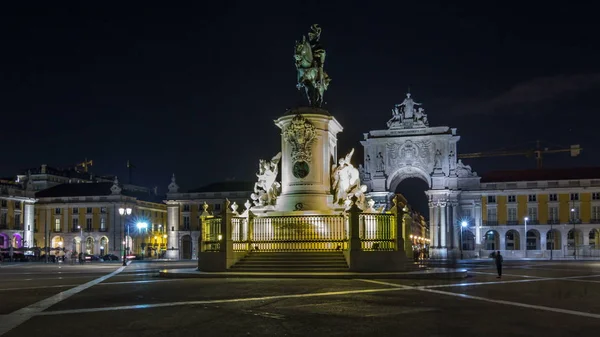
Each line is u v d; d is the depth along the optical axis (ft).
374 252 49.55
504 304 31.14
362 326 23.89
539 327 23.95
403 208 66.28
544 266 90.43
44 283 47.96
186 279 48.21
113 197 200.23
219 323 24.61
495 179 203.51
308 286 39.75
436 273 48.11
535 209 196.44
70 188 212.64
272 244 53.98
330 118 59.26
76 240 203.10
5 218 186.70
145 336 21.99
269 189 61.05
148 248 211.20
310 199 57.16
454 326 24.02
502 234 198.39
